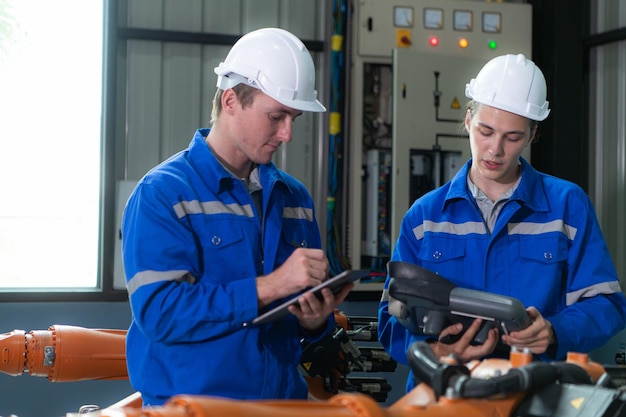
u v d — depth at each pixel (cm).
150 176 188
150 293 176
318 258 179
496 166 208
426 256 217
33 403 460
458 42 514
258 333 186
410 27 508
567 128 532
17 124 507
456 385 134
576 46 533
